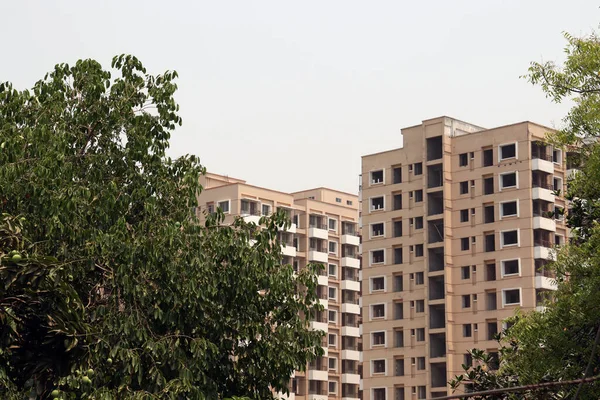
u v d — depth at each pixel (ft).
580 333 81.87
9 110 76.48
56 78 81.82
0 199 67.41
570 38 89.25
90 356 60.90
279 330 80.23
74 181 75.66
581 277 83.35
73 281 70.69
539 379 77.46
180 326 74.90
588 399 76.23
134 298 71.36
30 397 58.85
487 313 287.48
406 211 311.27
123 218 72.28
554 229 287.89
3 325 56.75
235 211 353.31
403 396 302.25
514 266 286.87
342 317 385.91
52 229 67.51
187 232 76.48
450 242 297.94
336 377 378.12
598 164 83.71
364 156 325.21
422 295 302.86
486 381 74.33
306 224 381.40
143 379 72.18
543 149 291.99
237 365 80.89
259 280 80.02
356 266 392.47
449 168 301.84
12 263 54.13
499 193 291.38
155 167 82.33
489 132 296.30
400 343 307.17
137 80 83.76
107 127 80.59
